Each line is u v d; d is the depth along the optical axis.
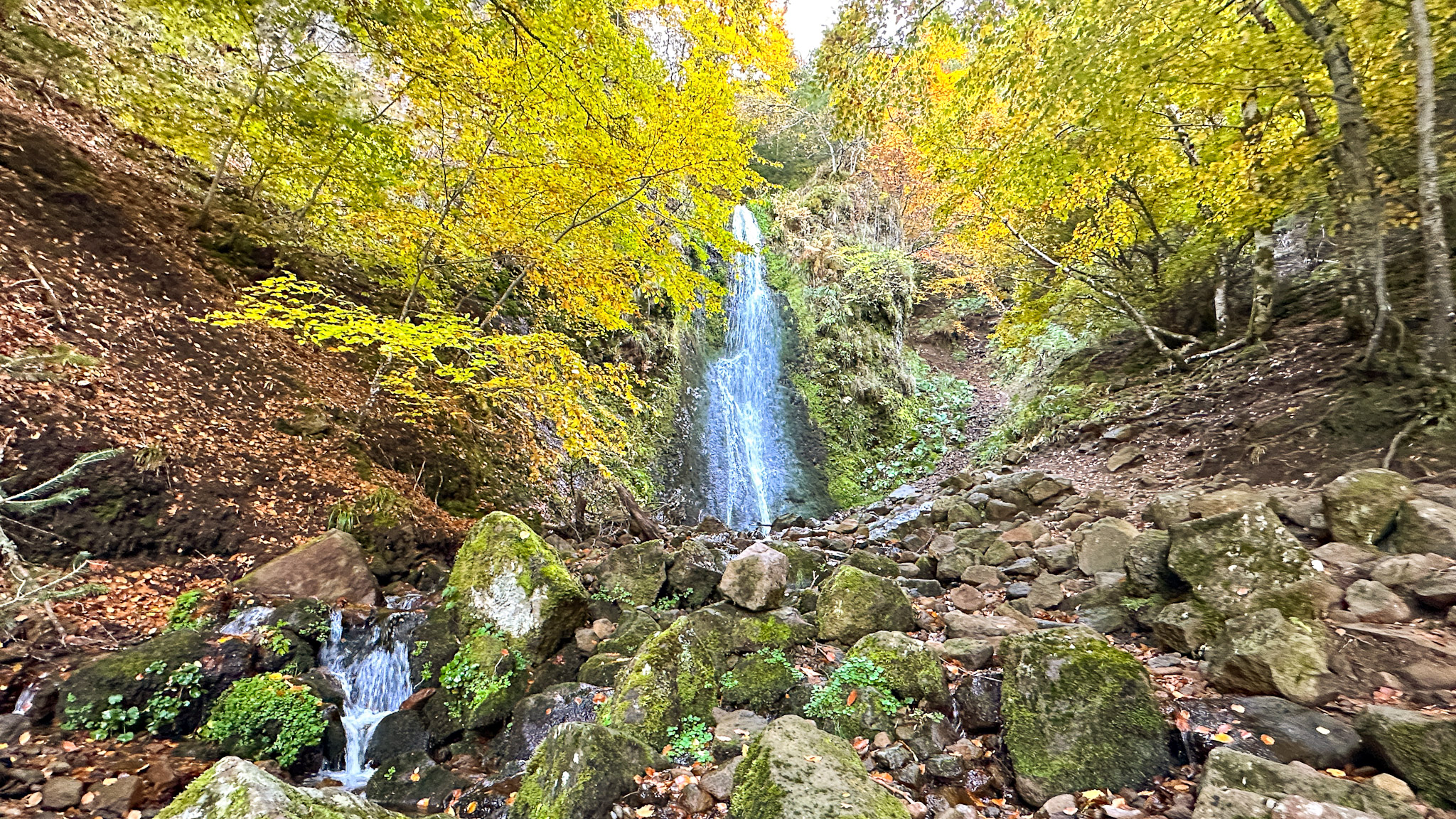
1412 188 6.16
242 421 6.39
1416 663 2.82
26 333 5.12
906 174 20.88
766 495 16.03
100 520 4.64
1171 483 7.29
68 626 3.93
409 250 8.14
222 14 6.18
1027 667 3.25
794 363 19.00
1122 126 7.00
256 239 8.78
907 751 3.19
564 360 6.84
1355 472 4.23
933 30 7.87
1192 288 11.44
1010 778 3.01
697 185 7.93
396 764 3.88
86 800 2.85
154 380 5.93
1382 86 5.91
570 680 4.65
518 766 3.81
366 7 5.87
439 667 4.68
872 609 4.60
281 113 6.75
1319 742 2.55
